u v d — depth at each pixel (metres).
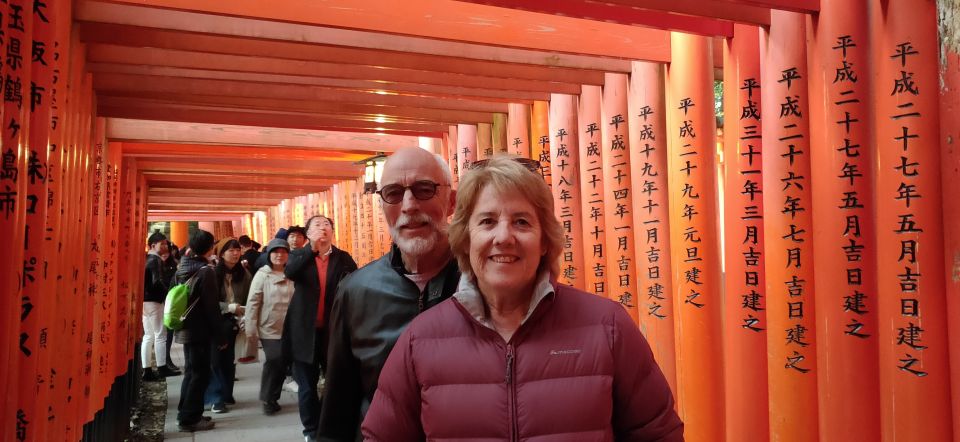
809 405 2.55
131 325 5.93
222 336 4.98
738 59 2.93
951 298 2.03
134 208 6.40
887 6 2.19
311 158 6.60
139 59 3.40
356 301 1.82
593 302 1.40
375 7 2.83
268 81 3.86
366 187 6.04
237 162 7.22
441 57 3.38
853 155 2.33
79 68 2.96
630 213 3.70
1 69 1.69
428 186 1.82
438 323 1.41
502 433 1.28
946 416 2.06
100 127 4.38
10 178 1.78
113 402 4.84
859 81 2.33
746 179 2.89
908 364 2.12
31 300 2.03
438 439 1.32
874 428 2.30
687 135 3.24
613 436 1.36
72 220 2.97
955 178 2.01
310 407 4.42
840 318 2.36
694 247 3.21
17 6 1.83
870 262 2.32
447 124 5.43
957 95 2.00
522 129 4.62
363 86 4.02
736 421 2.88
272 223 12.92
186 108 4.67
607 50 3.21
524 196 1.37
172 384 6.84
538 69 3.72
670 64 3.33
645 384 1.36
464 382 1.32
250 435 4.90
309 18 2.74
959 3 1.98
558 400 1.28
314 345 4.40
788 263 2.59
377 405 1.44
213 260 8.60
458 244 1.43
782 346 2.61
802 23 2.57
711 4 2.61
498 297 1.38
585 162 4.00
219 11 2.63
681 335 3.25
